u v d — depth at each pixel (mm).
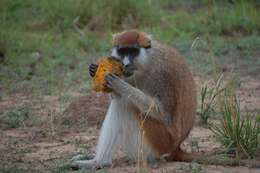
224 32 22719
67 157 11867
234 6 24516
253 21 22953
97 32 23469
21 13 24031
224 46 20797
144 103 11273
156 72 11664
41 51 21203
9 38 21234
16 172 10828
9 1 23906
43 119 14547
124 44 11734
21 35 22219
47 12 24359
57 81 18156
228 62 19328
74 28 23578
